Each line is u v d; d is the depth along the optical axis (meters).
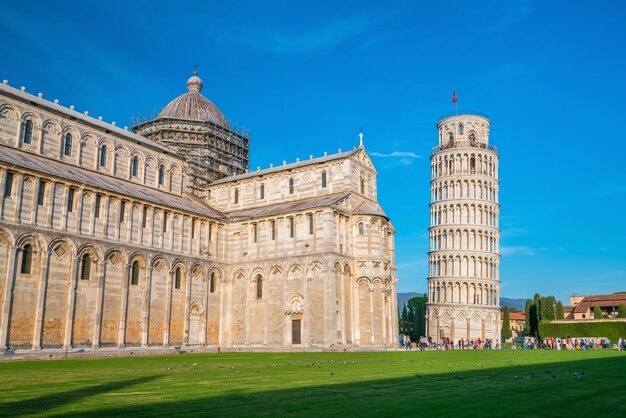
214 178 104.06
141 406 18.28
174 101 110.44
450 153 139.62
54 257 59.62
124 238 67.94
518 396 21.25
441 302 131.50
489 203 136.25
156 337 70.81
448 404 18.98
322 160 86.56
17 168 56.69
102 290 63.88
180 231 76.50
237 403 19.03
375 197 89.88
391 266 88.69
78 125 74.88
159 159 87.44
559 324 121.50
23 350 55.56
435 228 137.12
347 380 27.69
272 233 80.75
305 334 74.12
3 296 54.31
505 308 158.12
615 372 33.56
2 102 65.94
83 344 61.47
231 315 82.06
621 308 134.62
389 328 80.81
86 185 63.41
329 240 74.50
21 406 18.30
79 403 18.98
